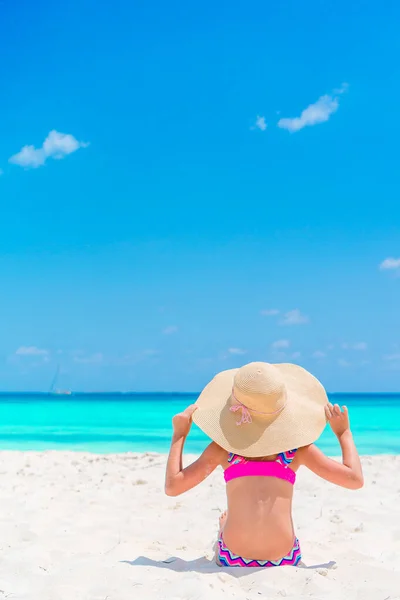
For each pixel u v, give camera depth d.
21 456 10.27
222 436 3.61
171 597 3.19
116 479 7.88
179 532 4.99
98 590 3.33
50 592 3.29
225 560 3.69
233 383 3.83
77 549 4.40
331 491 6.94
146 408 39.94
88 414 31.52
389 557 4.27
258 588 3.34
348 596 3.27
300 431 3.57
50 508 5.95
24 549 4.27
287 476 3.65
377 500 6.43
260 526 3.59
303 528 5.17
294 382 3.94
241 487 3.64
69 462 9.56
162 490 7.01
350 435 3.74
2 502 6.23
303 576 3.43
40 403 54.31
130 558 4.05
